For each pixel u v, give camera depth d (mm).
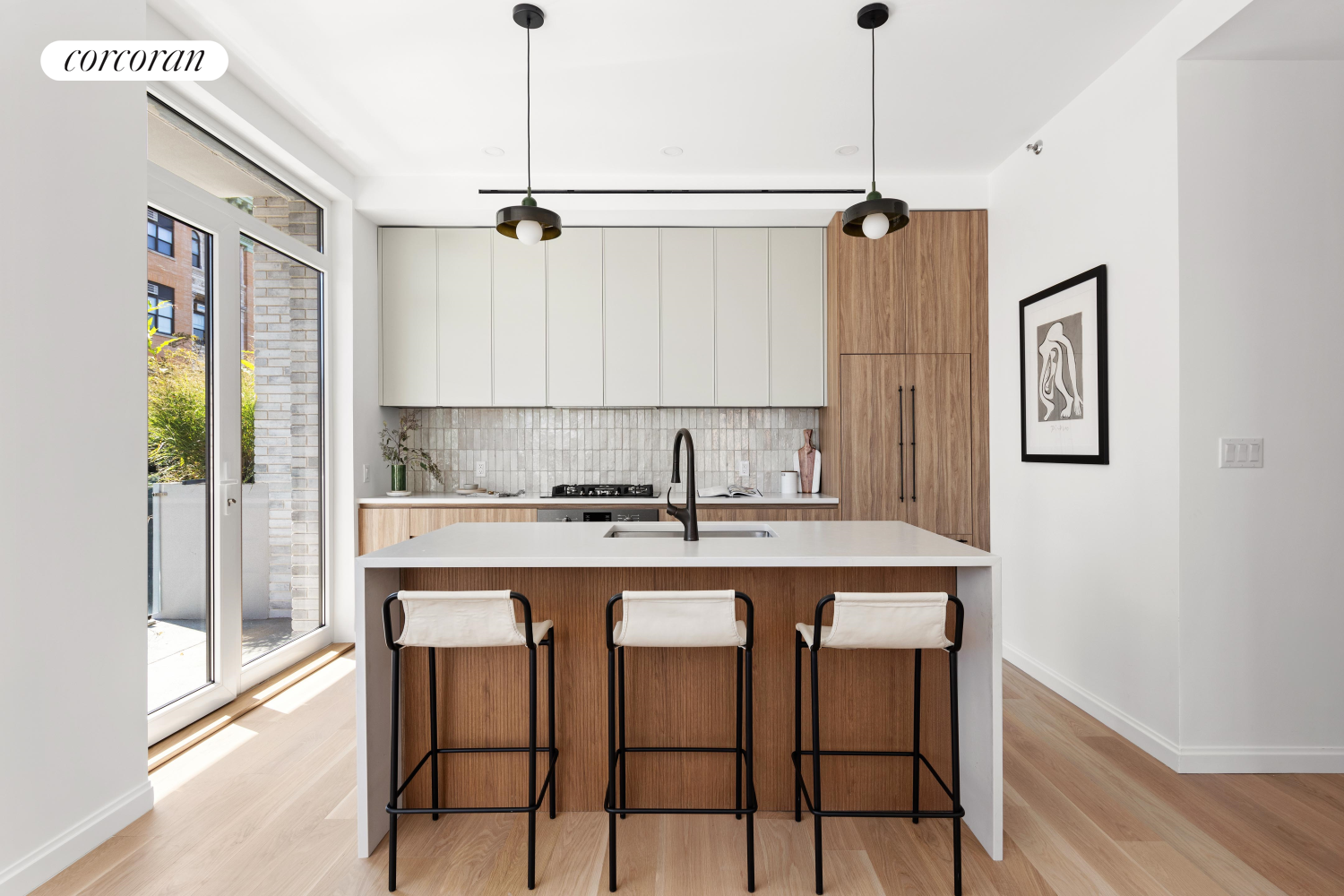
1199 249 2410
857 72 2850
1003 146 3586
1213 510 2410
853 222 2521
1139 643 2631
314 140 3488
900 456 3996
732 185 3982
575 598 2166
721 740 2180
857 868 1853
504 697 2180
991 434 3936
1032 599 3449
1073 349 3055
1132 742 2645
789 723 2180
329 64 2781
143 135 2123
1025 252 3531
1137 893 1729
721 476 4633
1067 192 3137
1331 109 2412
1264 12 2133
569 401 4309
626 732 2180
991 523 3928
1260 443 2402
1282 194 2412
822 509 4031
